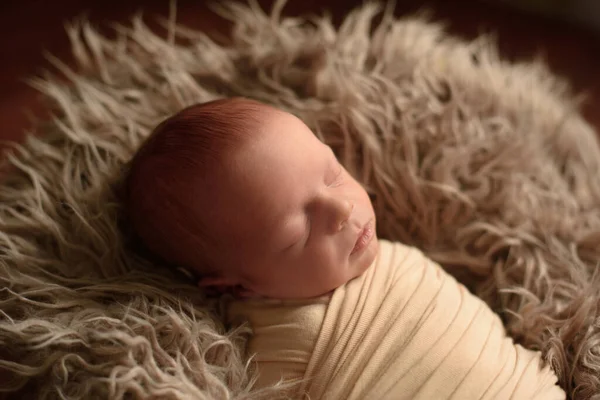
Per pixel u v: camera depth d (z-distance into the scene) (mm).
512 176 893
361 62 939
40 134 897
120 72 941
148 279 773
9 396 682
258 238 715
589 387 738
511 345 754
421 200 898
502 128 917
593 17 1451
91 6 1478
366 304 728
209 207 714
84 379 647
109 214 809
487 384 691
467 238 896
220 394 674
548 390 714
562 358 768
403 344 704
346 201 717
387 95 912
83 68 958
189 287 779
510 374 706
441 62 969
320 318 728
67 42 1415
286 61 940
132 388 631
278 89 937
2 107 1317
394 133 910
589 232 864
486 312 777
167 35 1423
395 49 961
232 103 763
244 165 704
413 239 929
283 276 735
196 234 737
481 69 978
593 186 927
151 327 676
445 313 730
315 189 722
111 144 857
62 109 882
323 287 741
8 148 1244
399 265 772
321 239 721
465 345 711
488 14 1495
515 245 866
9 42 1416
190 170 716
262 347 740
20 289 726
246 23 1019
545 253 857
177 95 909
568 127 975
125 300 731
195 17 1464
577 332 777
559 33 1457
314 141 745
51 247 787
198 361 680
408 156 898
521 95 968
